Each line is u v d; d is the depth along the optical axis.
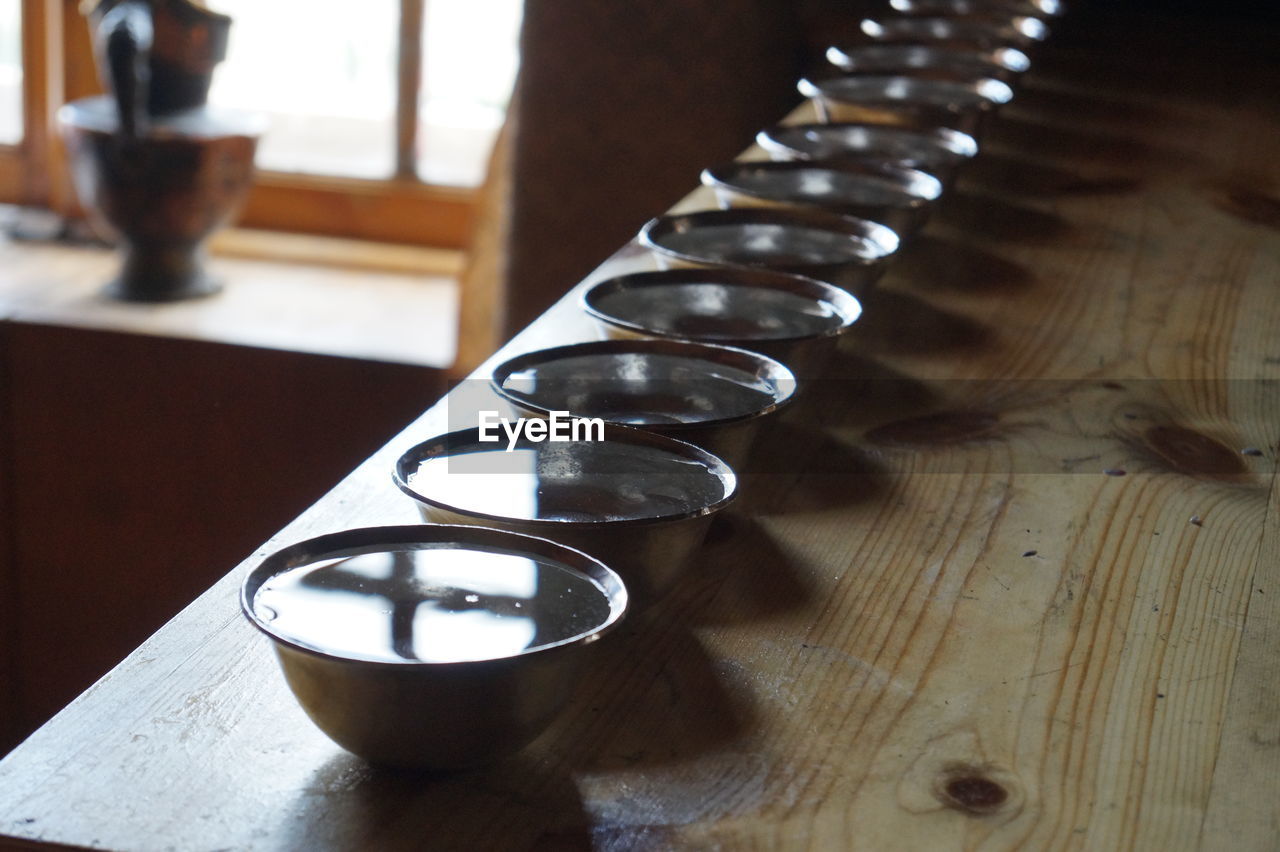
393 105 3.41
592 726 0.54
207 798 0.47
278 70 3.41
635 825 0.48
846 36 2.29
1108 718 0.57
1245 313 1.15
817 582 0.68
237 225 3.50
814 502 0.77
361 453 2.74
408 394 2.70
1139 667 0.61
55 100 3.41
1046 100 1.88
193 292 2.94
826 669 0.60
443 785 0.49
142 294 2.90
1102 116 1.81
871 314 1.09
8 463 2.78
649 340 0.76
